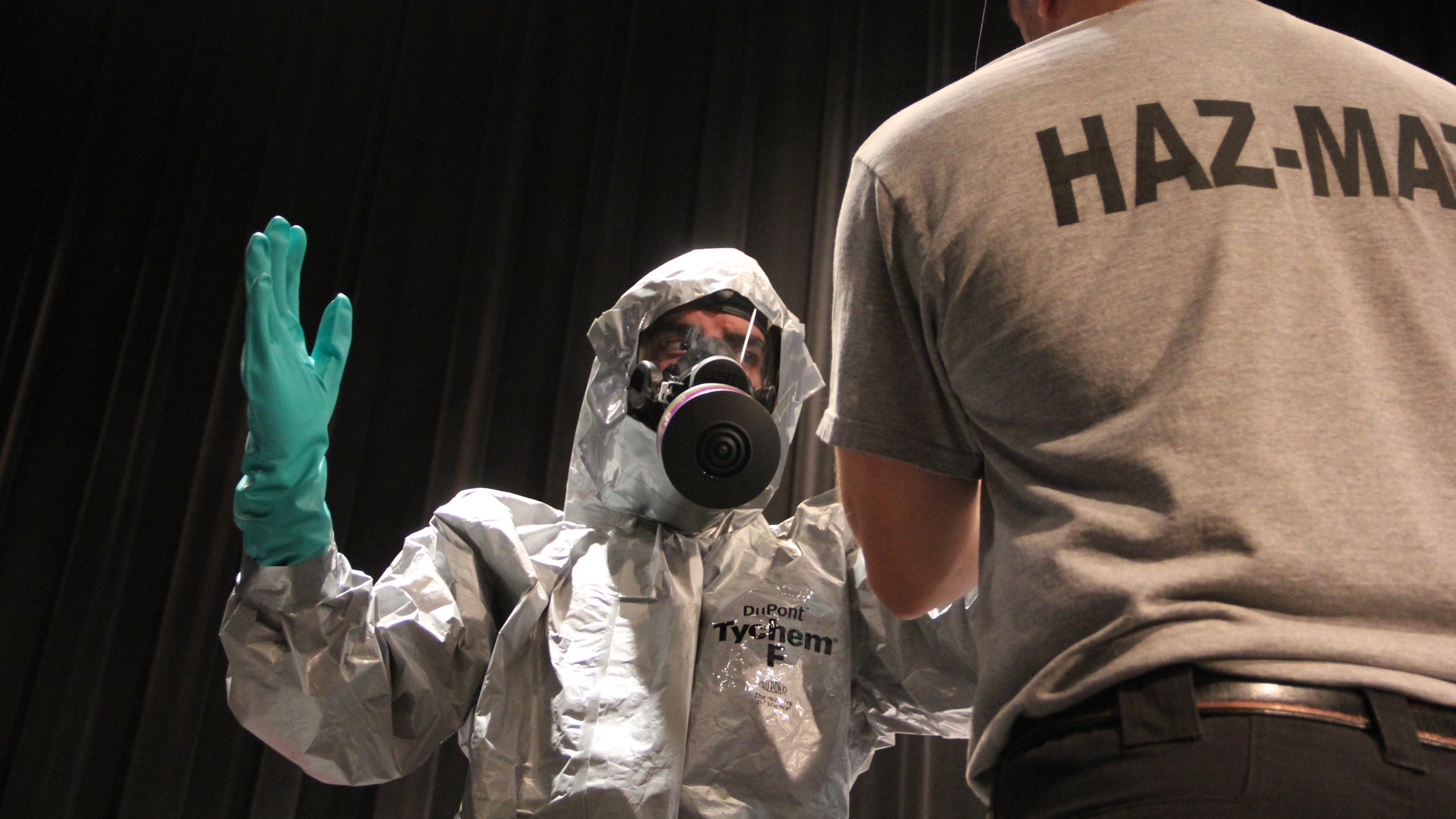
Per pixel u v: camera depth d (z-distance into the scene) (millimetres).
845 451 629
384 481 2455
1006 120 538
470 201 2740
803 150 2602
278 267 933
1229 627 404
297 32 2984
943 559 616
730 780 980
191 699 2328
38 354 2758
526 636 1045
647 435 1146
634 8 2809
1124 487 455
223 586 2432
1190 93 517
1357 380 447
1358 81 527
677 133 2678
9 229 2887
